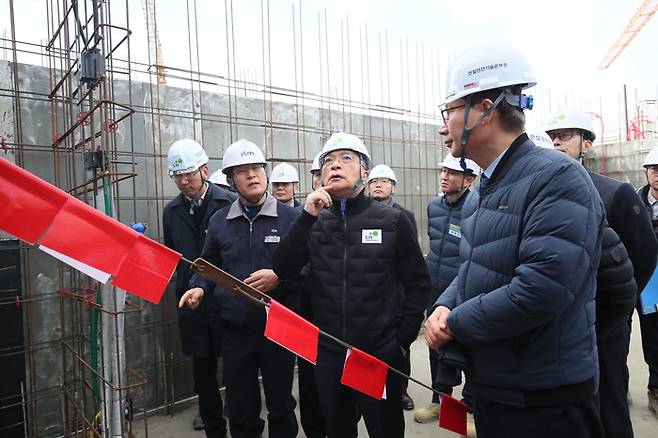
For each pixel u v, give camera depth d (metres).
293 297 2.58
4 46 2.94
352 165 2.12
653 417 3.10
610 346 2.13
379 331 2.05
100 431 2.37
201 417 3.02
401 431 2.11
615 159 10.02
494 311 1.22
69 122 2.95
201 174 3.00
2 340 2.77
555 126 2.28
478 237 1.38
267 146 4.27
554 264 1.13
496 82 1.26
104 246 1.34
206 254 2.62
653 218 3.52
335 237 2.14
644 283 2.12
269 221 2.56
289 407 2.47
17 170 1.26
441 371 1.52
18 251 2.84
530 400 1.27
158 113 3.44
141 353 3.42
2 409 2.74
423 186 5.92
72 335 2.88
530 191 1.23
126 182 3.36
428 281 2.15
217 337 2.93
